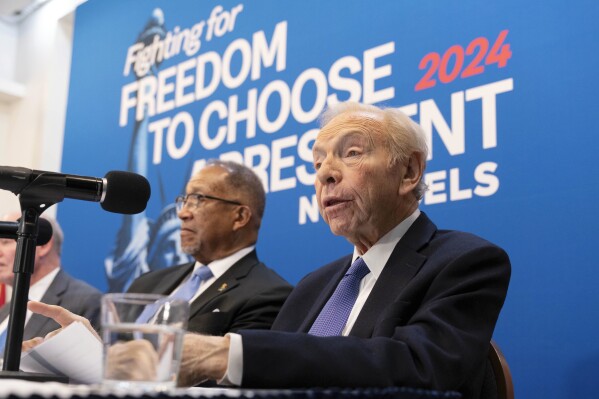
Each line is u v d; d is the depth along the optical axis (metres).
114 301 0.90
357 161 1.94
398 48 3.29
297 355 1.21
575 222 2.53
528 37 2.79
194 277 2.96
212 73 4.28
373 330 1.65
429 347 1.38
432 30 3.16
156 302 0.91
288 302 2.06
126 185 1.41
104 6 5.20
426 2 3.21
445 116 3.01
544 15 2.75
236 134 4.02
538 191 2.65
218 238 2.99
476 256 1.65
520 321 2.61
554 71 2.68
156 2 4.81
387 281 1.75
